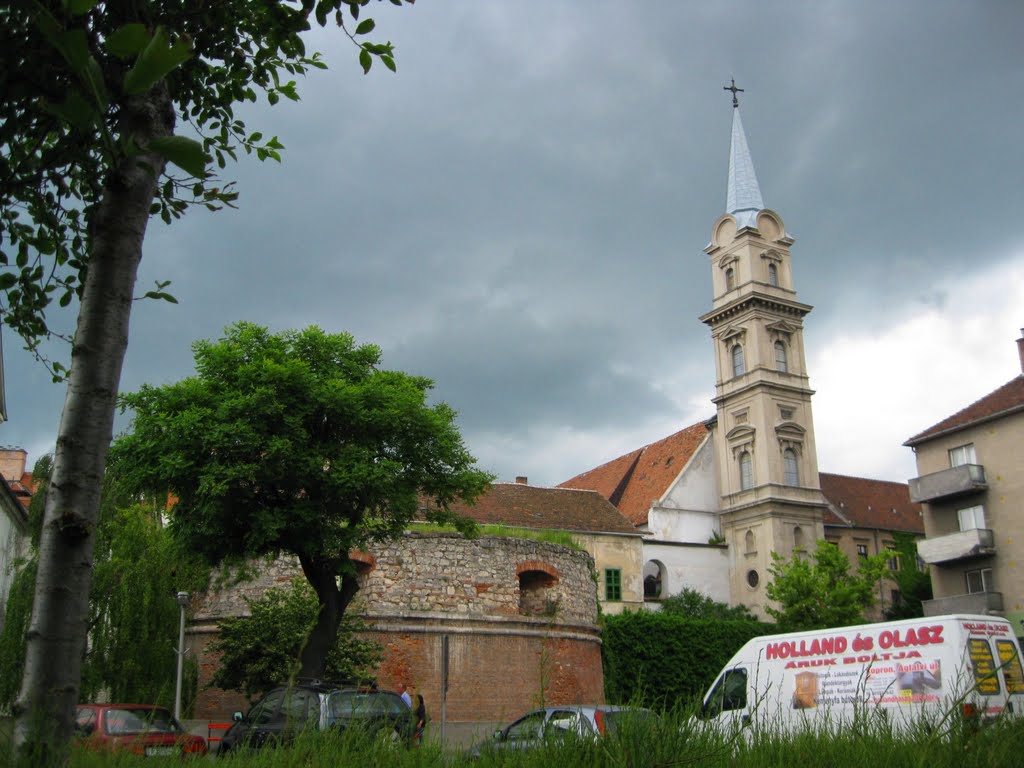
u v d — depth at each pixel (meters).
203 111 8.74
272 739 7.36
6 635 25.84
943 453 50.28
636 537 55.56
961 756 6.37
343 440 24.23
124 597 27.08
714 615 56.66
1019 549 46.00
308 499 23.72
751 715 7.38
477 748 7.20
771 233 69.19
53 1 5.57
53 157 7.23
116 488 28.77
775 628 47.38
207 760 7.13
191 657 30.09
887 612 60.66
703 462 65.94
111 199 5.48
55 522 5.05
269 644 27.69
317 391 23.48
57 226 8.19
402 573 32.91
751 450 63.72
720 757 6.46
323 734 7.15
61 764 4.85
